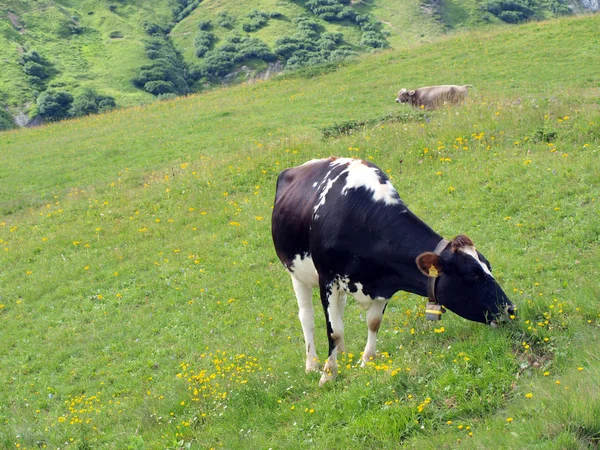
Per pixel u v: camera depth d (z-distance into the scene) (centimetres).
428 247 658
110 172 2434
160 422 793
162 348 1117
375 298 705
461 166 1466
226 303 1212
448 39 3653
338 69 3597
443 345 714
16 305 1431
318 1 10750
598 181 1162
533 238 1066
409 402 616
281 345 979
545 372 582
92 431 857
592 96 1953
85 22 10869
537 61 2925
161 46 10075
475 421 558
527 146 1463
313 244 727
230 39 9856
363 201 693
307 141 2009
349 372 738
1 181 2531
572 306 712
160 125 3012
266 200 1686
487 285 633
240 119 2852
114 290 1408
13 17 10531
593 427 484
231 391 789
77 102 8100
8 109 8081
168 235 1630
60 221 1891
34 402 1038
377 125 2128
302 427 645
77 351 1185
